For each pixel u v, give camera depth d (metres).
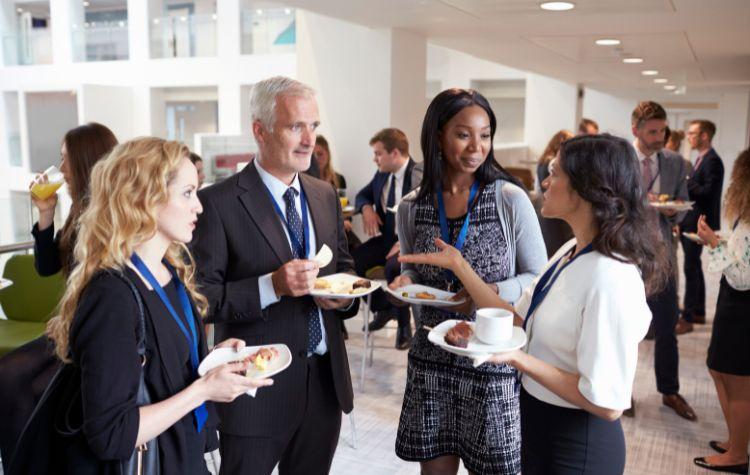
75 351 1.24
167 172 1.32
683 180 3.89
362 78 5.25
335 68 5.35
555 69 8.43
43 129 16.67
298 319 1.93
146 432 1.25
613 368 1.38
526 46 6.14
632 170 1.44
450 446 2.04
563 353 1.49
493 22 4.69
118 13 18.20
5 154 17.00
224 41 13.97
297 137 1.84
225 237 1.88
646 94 13.66
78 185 2.35
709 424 3.60
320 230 2.03
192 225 1.40
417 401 2.04
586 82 10.83
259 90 1.87
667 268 1.50
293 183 1.98
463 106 1.91
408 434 2.06
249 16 13.78
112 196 1.29
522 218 1.96
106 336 1.23
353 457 3.19
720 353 3.05
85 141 2.34
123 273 1.29
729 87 11.31
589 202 1.46
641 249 1.42
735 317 3.00
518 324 1.72
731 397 3.08
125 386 1.23
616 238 1.41
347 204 5.00
